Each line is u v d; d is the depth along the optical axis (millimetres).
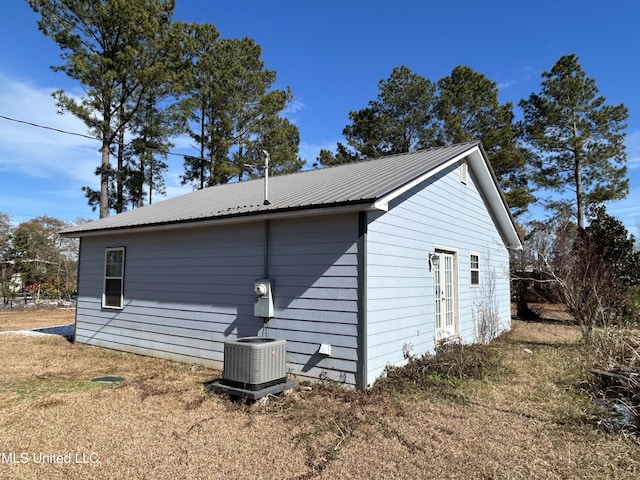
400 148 22562
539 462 3387
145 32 16344
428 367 6125
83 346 9078
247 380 4906
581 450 3609
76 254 26562
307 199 5844
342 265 5434
